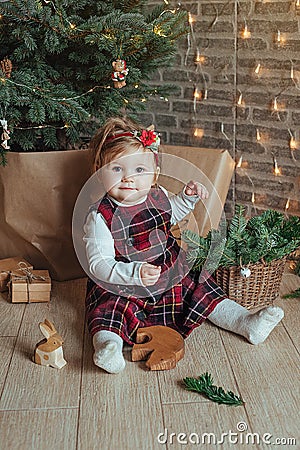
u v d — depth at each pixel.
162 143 3.22
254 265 2.05
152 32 2.17
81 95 2.24
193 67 2.99
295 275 2.43
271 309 1.88
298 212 2.74
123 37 2.12
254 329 1.91
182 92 3.07
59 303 2.21
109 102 2.25
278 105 2.71
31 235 2.32
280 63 2.67
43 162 2.23
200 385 1.68
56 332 1.84
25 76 2.11
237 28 2.78
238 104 2.86
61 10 2.11
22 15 2.06
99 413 1.60
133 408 1.62
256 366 1.80
